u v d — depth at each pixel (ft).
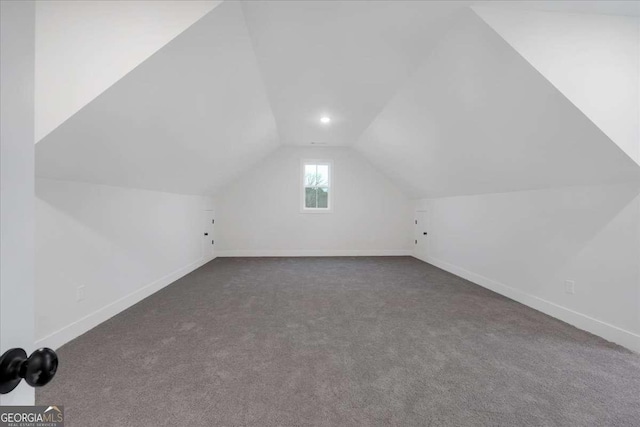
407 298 10.37
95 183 7.88
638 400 4.84
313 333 7.44
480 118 8.33
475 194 12.58
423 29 6.62
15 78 1.42
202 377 5.44
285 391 5.06
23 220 1.47
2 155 1.36
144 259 10.37
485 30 6.14
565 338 7.16
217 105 8.68
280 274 14.03
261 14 6.13
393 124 12.15
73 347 6.56
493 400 4.85
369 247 19.56
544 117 6.86
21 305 1.46
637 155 6.18
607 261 7.11
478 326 7.91
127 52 5.46
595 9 5.98
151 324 7.93
